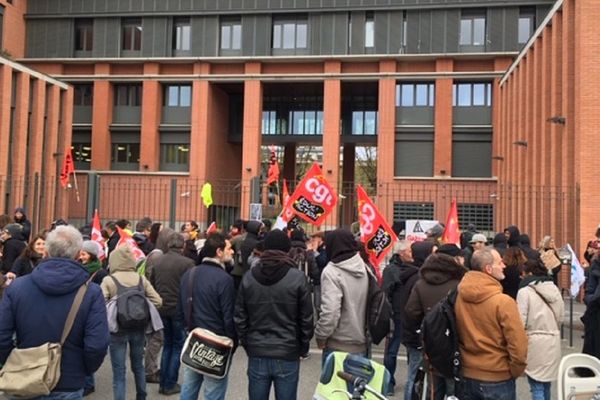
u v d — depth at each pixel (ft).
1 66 94.02
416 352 19.93
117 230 35.06
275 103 138.31
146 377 25.21
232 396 23.67
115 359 20.65
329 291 17.76
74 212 122.31
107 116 126.21
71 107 115.75
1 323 12.59
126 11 126.00
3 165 93.61
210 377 17.61
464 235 38.70
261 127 125.90
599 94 58.23
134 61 124.98
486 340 15.34
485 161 115.14
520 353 14.96
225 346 17.66
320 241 39.32
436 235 31.12
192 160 122.72
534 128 81.71
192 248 28.99
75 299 12.87
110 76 126.21
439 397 17.02
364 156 181.47
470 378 15.53
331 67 119.65
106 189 124.26
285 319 16.60
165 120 127.13
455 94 117.39
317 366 28.63
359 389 12.72
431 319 15.89
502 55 112.37
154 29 125.59
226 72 124.16
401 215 114.62
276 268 16.71
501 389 15.26
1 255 28.30
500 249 28.09
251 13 122.42
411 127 117.70
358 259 18.26
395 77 117.39
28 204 100.22
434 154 115.85
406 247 24.79
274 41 123.13
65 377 12.67
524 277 20.51
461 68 115.75
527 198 84.48
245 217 115.65
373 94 133.08
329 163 118.21
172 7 124.67
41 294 12.77
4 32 121.39
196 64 123.75
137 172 123.75
